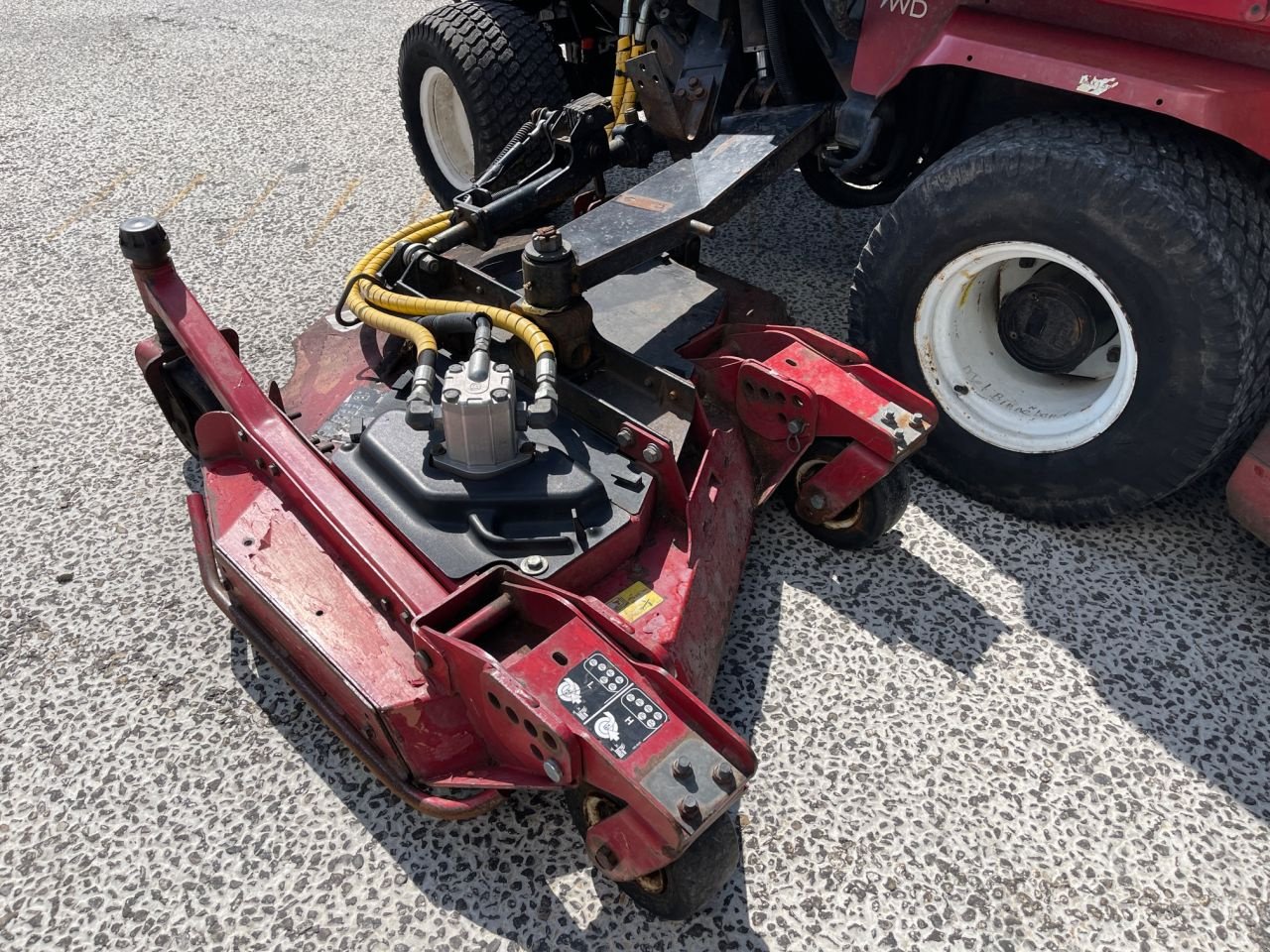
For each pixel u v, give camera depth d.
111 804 2.15
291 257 4.04
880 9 2.73
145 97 5.48
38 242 4.17
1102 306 2.60
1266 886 2.02
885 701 2.35
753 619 2.54
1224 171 2.38
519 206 2.82
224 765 2.22
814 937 1.92
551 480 2.14
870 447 2.43
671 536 2.29
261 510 2.28
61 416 3.24
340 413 2.45
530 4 4.08
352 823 2.11
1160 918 1.97
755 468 2.67
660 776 1.62
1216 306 2.29
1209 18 2.26
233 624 2.32
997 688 2.39
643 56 3.27
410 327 2.41
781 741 2.26
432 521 2.11
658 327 2.83
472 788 2.12
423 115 4.26
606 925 1.93
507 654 1.93
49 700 2.36
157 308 2.53
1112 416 2.56
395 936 1.92
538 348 2.28
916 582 2.66
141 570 2.69
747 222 4.23
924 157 3.36
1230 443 2.55
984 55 2.53
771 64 3.21
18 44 6.21
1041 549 2.76
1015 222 2.50
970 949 1.91
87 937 1.92
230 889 2.00
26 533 2.81
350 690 1.93
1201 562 2.72
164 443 3.12
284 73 5.80
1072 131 2.47
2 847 2.07
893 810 2.13
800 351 2.60
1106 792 2.18
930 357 2.83
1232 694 2.38
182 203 4.44
